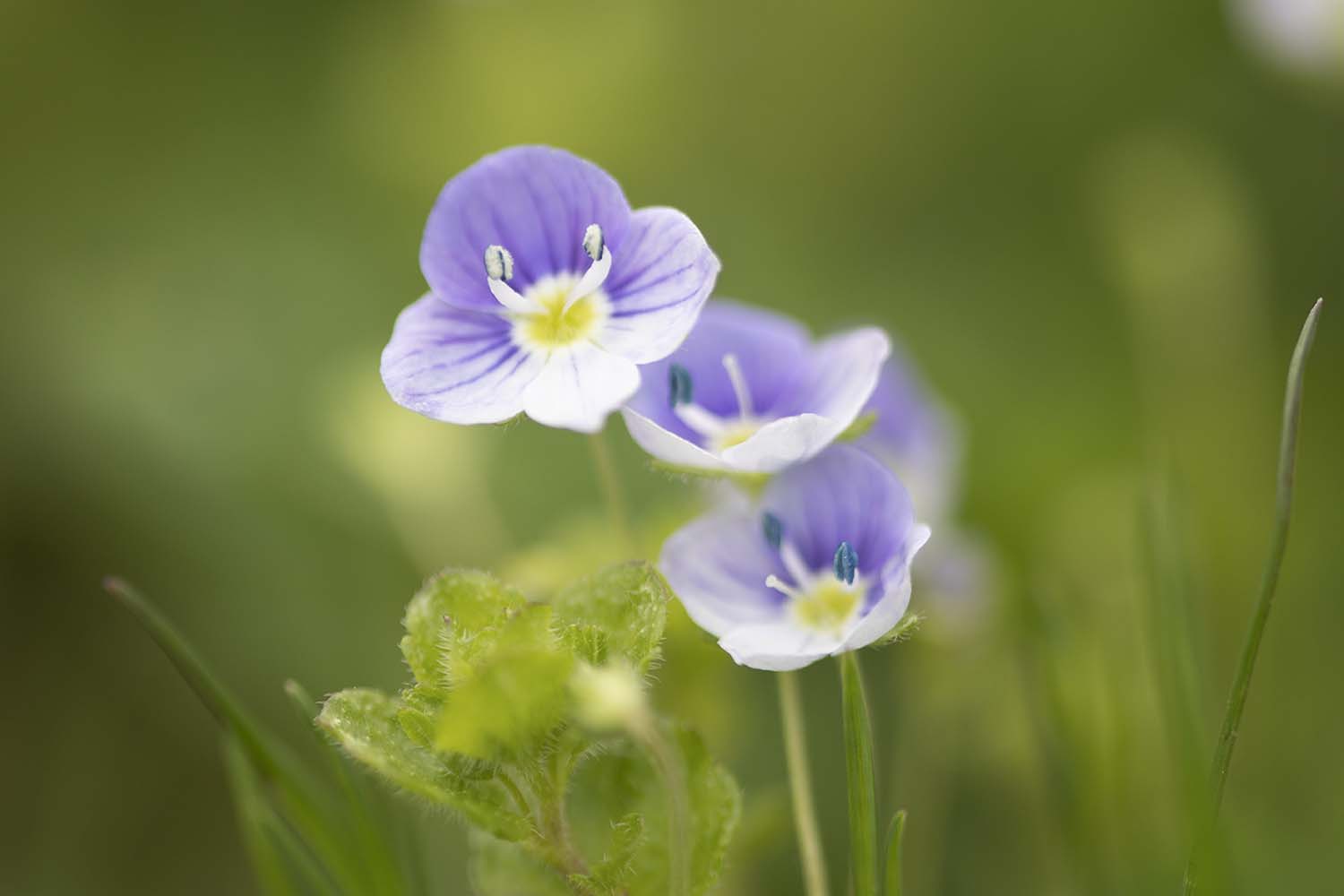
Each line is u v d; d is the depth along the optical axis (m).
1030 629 0.13
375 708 0.11
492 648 0.11
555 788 0.11
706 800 0.11
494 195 0.12
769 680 0.16
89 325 0.22
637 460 0.21
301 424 0.21
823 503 0.12
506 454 0.21
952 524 0.16
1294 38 0.21
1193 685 0.12
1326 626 0.17
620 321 0.11
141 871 0.18
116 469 0.21
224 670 0.19
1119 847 0.13
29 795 0.18
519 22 0.22
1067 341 0.22
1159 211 0.19
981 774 0.15
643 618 0.11
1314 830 0.15
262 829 0.12
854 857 0.11
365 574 0.20
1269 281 0.22
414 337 0.12
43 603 0.19
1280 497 0.11
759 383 0.12
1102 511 0.16
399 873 0.12
